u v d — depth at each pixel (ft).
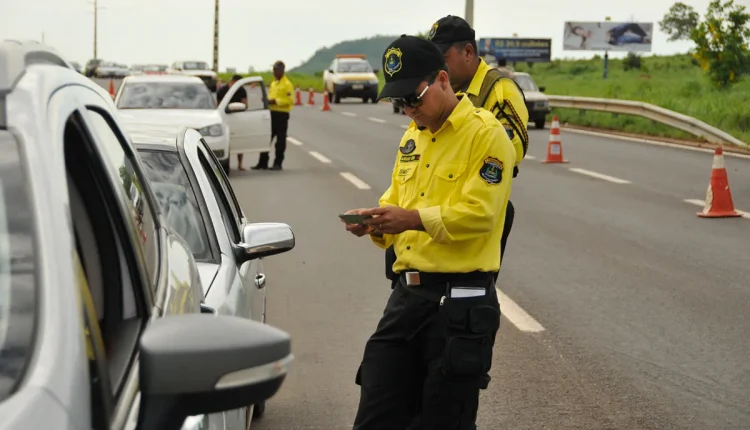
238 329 6.61
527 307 26.37
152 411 6.49
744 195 47.65
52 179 6.48
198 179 16.07
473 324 12.97
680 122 79.30
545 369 21.24
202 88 56.03
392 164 63.67
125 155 9.57
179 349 6.32
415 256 13.25
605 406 19.07
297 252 33.99
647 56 288.10
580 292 28.17
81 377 5.76
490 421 18.28
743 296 27.78
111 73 212.23
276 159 61.26
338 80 151.53
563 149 70.79
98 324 6.96
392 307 13.43
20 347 5.63
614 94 117.39
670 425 18.11
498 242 13.52
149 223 9.62
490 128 13.20
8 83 6.87
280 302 26.91
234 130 59.06
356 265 31.91
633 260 32.73
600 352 22.41
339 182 53.88
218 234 15.39
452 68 16.42
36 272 5.98
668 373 21.01
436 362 13.07
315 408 18.88
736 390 20.01
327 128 96.99
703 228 39.01
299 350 22.41
